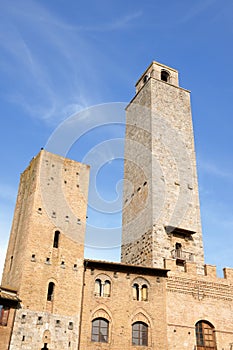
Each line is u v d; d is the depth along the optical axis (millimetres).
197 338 38656
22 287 34438
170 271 41094
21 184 45875
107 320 36781
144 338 36969
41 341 33031
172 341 37281
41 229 38188
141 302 38562
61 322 34719
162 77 62688
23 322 33000
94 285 38062
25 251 36375
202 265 45938
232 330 40625
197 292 41031
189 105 59094
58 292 36000
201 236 48188
